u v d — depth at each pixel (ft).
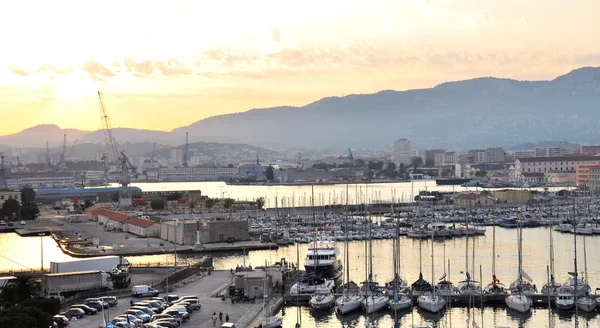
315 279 601.21
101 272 581.12
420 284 584.81
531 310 537.24
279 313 531.50
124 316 463.42
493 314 526.57
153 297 547.49
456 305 554.46
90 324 460.14
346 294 550.36
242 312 506.48
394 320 501.15
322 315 526.98
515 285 588.50
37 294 535.60
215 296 568.41
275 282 587.68
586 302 526.16
